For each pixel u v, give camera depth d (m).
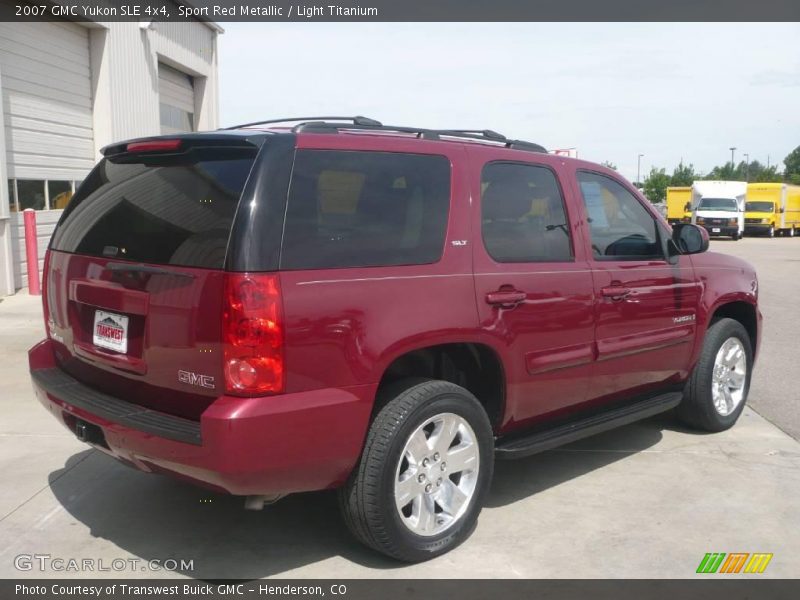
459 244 3.75
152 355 3.34
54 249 4.05
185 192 3.39
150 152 3.63
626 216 4.84
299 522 4.05
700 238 5.03
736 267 5.70
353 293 3.29
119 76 14.38
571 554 3.73
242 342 3.02
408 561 3.60
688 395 5.46
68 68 13.08
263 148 3.23
